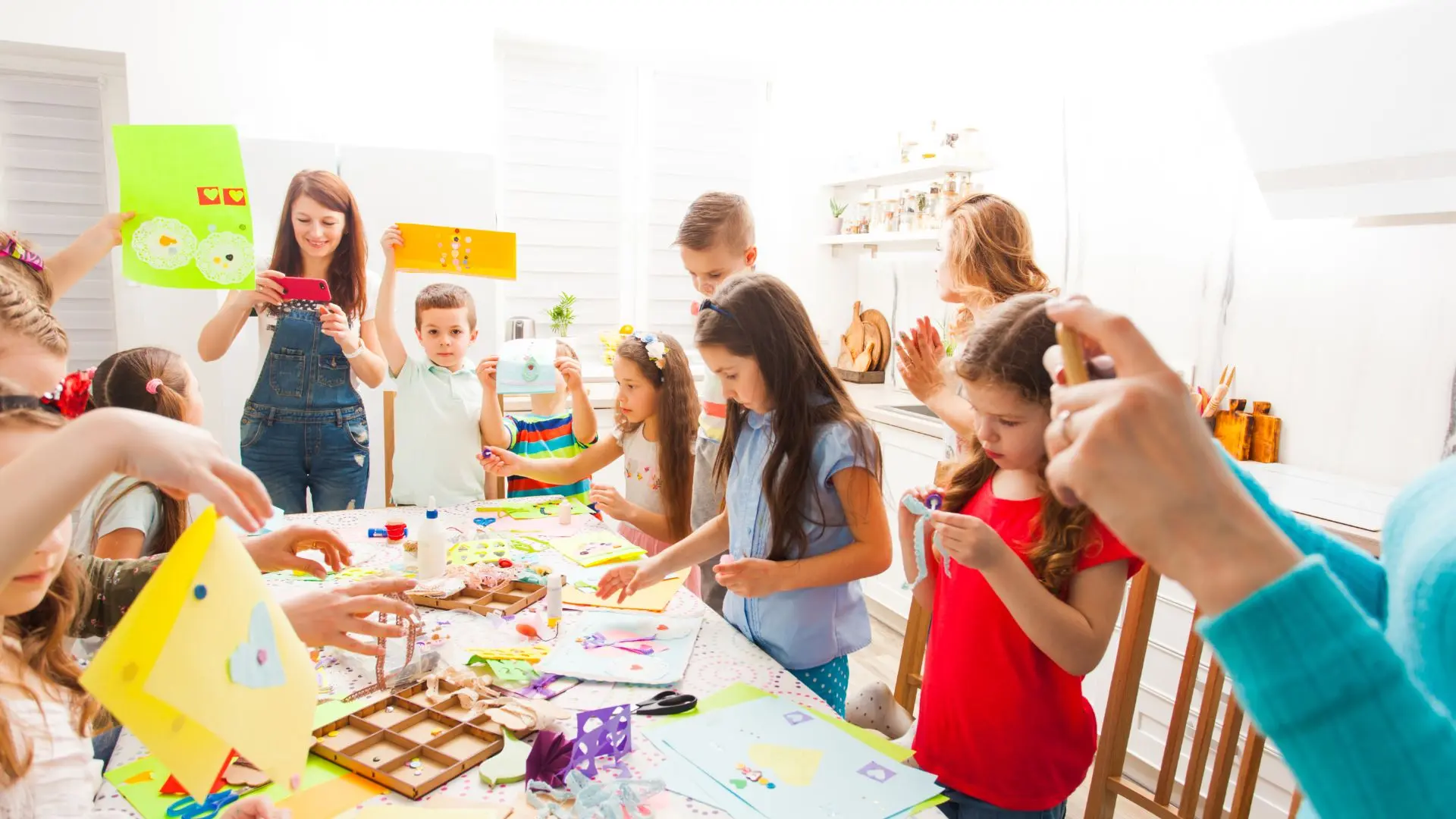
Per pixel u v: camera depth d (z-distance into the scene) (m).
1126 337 0.41
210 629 0.64
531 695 1.11
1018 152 2.98
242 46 3.01
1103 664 2.21
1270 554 0.39
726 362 1.34
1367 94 1.62
